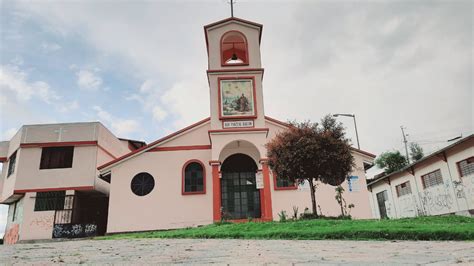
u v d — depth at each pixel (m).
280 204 18.00
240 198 18.84
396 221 11.76
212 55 19.53
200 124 19.50
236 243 8.13
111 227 17.66
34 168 20.92
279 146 14.52
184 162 18.86
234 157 19.48
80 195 21.52
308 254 5.64
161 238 11.18
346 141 14.57
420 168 24.81
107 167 18.56
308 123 14.84
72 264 5.09
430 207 23.80
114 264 5.02
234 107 18.55
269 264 4.59
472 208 19.70
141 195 18.27
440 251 5.72
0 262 5.42
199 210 18.00
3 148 24.19
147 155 18.89
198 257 5.57
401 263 4.50
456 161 20.81
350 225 10.16
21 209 21.00
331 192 18.19
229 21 20.19
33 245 9.19
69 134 21.59
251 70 19.12
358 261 4.73
